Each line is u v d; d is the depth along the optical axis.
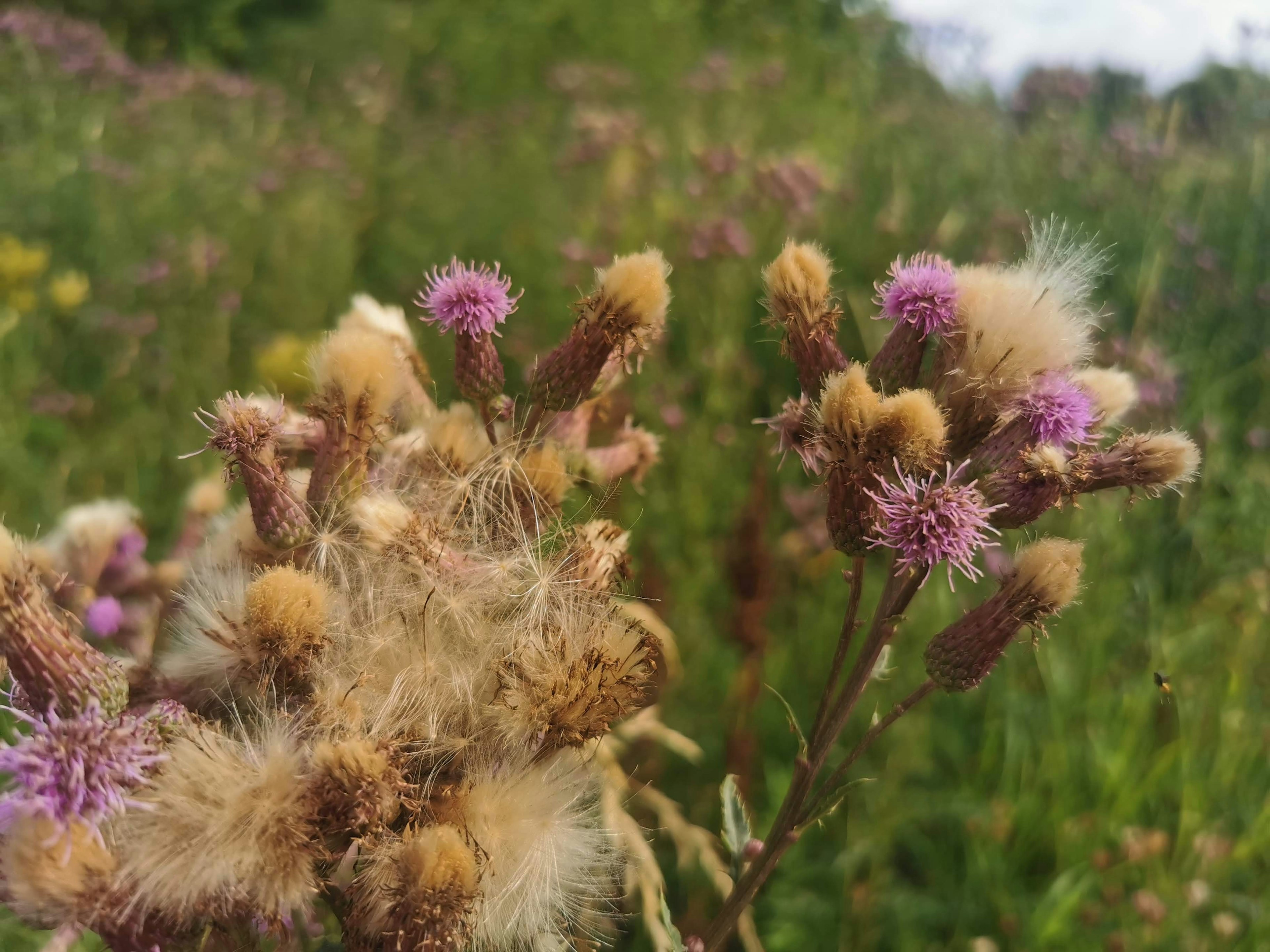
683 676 0.28
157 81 0.75
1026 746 0.30
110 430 0.39
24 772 0.10
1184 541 0.38
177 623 0.13
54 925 0.10
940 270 0.14
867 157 0.64
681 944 0.13
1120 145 0.65
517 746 0.12
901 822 0.29
